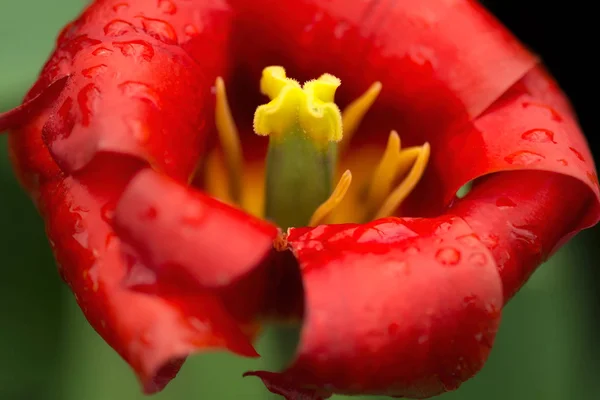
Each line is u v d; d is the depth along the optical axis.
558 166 0.21
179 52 0.21
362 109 0.22
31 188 0.21
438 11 0.22
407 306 0.19
